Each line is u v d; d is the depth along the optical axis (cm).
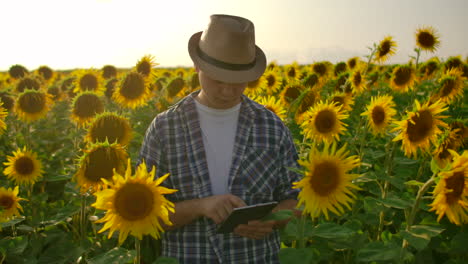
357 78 712
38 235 393
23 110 564
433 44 755
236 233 225
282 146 255
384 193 324
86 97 471
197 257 237
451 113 604
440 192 207
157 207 190
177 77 708
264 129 248
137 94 535
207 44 220
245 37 215
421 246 205
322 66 1020
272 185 247
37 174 446
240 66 219
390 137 367
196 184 237
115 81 747
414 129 313
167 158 240
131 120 609
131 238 375
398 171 355
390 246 230
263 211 207
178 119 242
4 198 375
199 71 229
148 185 189
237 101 245
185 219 227
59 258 322
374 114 389
